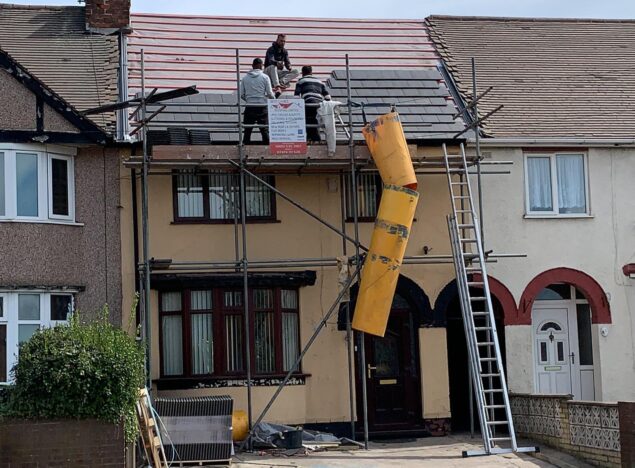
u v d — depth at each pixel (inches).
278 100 816.9
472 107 883.4
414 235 890.1
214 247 860.6
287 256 869.8
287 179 877.8
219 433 731.4
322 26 1055.6
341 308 871.7
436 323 887.7
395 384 887.7
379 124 805.2
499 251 911.0
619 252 933.2
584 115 973.8
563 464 742.5
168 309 857.5
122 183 850.8
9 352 802.8
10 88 824.9
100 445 641.0
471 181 911.7
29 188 823.1
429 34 1079.6
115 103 842.2
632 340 927.0
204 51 990.4
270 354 859.4
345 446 813.9
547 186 933.8
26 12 1005.8
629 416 700.0
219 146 813.9
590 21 1148.5
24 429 635.5
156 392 836.0
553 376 934.4
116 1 983.6
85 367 638.5
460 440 855.1
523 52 1072.8
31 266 815.7
